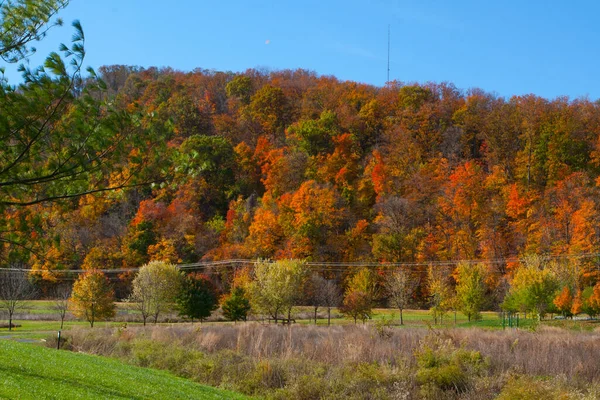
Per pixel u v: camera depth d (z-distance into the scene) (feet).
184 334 117.60
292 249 256.73
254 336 111.75
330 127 351.87
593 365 80.79
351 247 264.52
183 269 251.19
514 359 85.05
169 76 428.56
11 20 34.50
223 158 333.83
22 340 118.01
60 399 40.45
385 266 246.27
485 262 222.07
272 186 313.32
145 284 188.85
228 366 83.41
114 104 35.76
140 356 91.61
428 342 94.12
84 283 173.99
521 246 235.20
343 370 78.33
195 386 68.59
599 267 210.18
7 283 178.60
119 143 35.53
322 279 220.02
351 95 389.80
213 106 406.41
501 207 256.52
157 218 269.03
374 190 298.97
